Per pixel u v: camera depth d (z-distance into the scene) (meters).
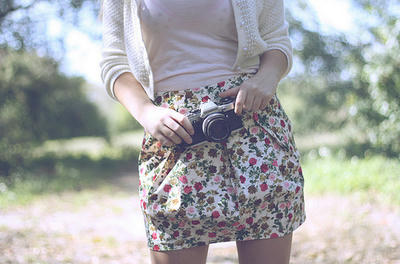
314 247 4.03
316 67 14.05
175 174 1.42
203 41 1.44
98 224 5.68
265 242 1.47
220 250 4.05
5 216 6.00
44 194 8.40
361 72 9.02
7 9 11.55
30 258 3.77
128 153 18.39
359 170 7.50
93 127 19.25
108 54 1.54
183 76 1.44
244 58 1.45
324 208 5.64
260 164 1.42
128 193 9.09
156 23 1.43
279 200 1.45
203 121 1.38
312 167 8.66
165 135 1.38
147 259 3.98
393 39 7.56
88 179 10.92
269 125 1.46
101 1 1.63
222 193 1.40
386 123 7.96
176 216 1.40
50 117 15.89
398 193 5.75
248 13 1.43
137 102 1.47
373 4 9.00
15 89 13.69
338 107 13.60
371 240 4.07
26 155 12.80
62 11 12.23
